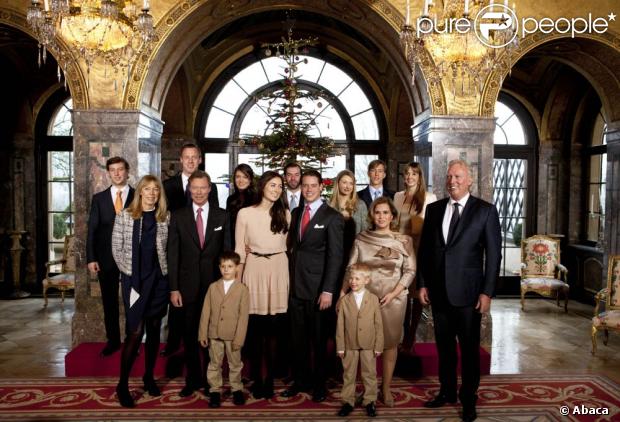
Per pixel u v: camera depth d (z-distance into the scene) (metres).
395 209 3.59
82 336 4.95
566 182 7.64
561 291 7.56
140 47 4.95
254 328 3.62
